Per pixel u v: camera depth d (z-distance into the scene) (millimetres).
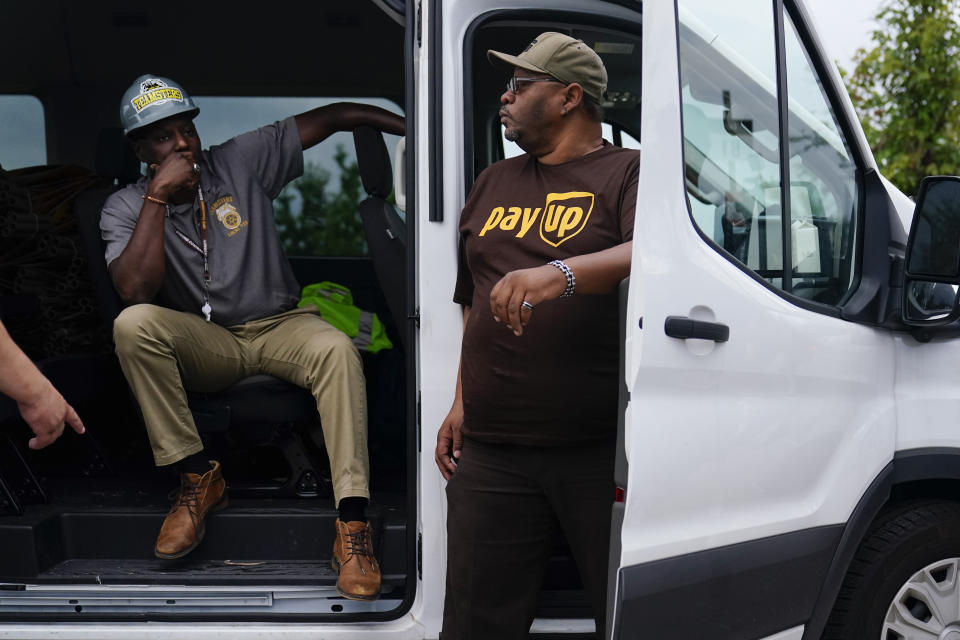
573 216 1990
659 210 1881
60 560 2672
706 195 2084
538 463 2041
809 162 2244
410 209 2283
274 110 3871
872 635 2297
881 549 2297
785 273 2166
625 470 1881
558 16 2398
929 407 2271
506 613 2123
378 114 3158
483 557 2086
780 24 2189
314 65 3795
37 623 2410
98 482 3092
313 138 3129
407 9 2293
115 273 2727
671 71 1878
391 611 2357
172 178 2703
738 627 2027
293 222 3959
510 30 2684
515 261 2023
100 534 2707
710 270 1960
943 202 2043
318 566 2615
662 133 1877
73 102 3816
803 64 2271
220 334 2803
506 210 2070
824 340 2119
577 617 2369
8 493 2660
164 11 3623
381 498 2934
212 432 2818
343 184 3969
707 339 1925
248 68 3783
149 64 3764
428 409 2262
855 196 2297
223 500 2727
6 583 2492
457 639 2137
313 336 2727
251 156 2996
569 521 2055
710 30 2166
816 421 2109
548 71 2002
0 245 3094
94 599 2455
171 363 2633
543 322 1985
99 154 3260
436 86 2209
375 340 3117
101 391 3205
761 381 2031
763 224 2154
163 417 2621
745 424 2002
